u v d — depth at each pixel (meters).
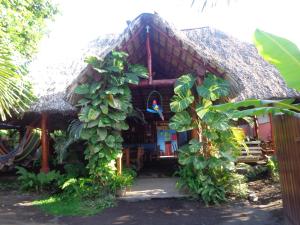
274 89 10.10
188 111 8.03
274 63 3.09
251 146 10.79
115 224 5.92
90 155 7.54
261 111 3.61
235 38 13.41
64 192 8.13
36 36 10.96
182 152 7.54
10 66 4.00
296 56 2.97
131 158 11.83
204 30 14.12
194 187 7.30
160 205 7.03
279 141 5.49
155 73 9.92
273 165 9.38
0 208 7.21
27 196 8.43
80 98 7.74
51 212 6.77
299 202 4.62
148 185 8.77
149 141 15.57
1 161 10.02
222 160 7.30
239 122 13.51
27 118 11.21
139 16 7.29
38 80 10.88
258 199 7.42
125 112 7.59
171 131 15.67
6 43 4.48
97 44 12.89
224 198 7.14
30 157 11.35
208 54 7.20
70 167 9.12
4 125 11.74
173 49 7.89
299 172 4.53
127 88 7.69
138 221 6.06
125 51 7.74
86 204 7.11
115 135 7.64
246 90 10.00
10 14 7.86
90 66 7.35
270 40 3.01
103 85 7.54
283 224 5.60
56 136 12.16
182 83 7.42
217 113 7.18
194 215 6.35
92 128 7.48
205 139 7.66
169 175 10.75
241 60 11.79
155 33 7.71
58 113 10.05
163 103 12.54
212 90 7.15
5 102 4.09
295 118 4.53
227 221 5.92
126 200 7.38
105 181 7.46
